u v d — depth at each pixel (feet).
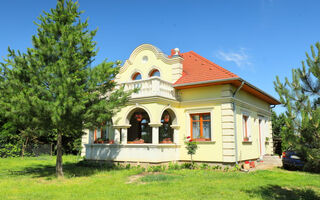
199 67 58.13
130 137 59.88
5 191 29.58
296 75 24.35
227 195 27.04
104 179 37.47
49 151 82.43
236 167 46.47
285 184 32.96
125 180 36.68
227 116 48.60
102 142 56.18
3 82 35.45
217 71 52.70
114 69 40.78
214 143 49.49
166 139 51.98
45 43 38.04
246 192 28.53
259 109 65.77
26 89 35.50
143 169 45.24
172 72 56.34
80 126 37.93
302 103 23.73
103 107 37.63
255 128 62.03
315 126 21.53
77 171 45.65
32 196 26.96
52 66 36.17
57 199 25.71
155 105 48.01
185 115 53.83
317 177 38.73
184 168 49.39
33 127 39.86
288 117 23.52
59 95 33.42
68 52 37.50
